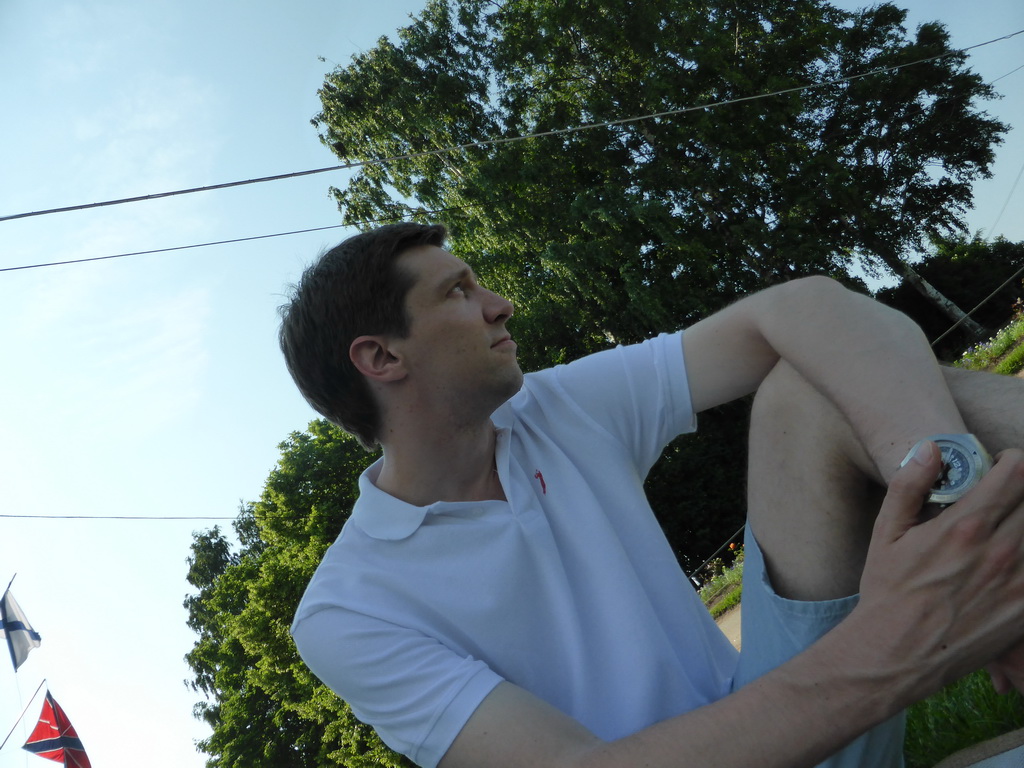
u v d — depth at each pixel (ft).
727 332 3.93
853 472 3.37
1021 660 2.64
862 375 3.03
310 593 3.76
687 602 4.00
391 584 3.63
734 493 85.97
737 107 84.84
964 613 2.46
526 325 85.51
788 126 89.81
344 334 3.85
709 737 2.70
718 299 82.33
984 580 2.44
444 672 3.33
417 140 89.40
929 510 2.55
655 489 87.35
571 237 81.56
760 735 2.65
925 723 7.16
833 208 88.69
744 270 86.02
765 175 86.94
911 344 3.05
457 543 3.67
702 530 84.64
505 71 87.25
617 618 3.69
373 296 3.77
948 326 108.58
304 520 86.58
